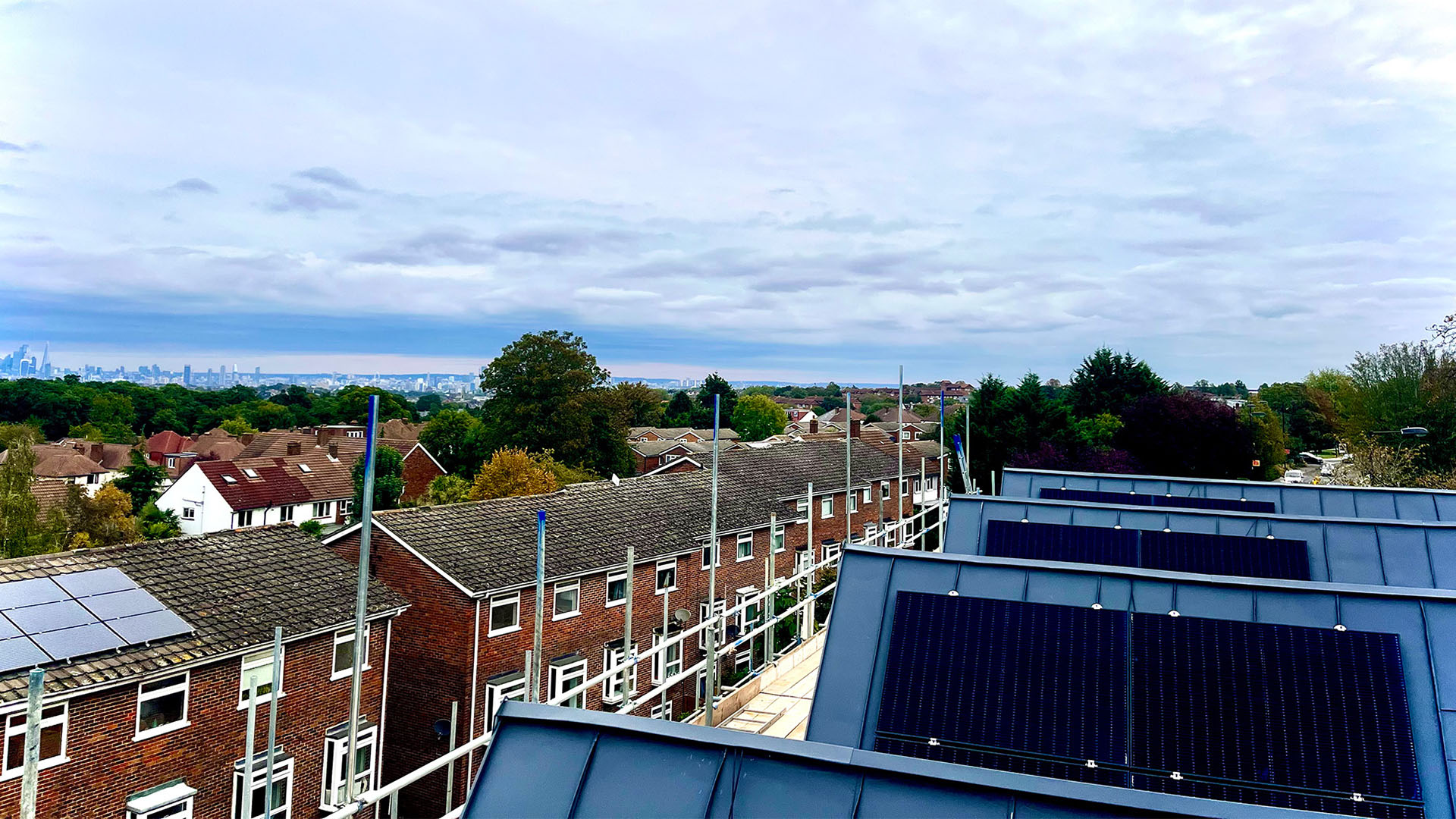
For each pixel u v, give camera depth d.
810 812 6.75
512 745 7.71
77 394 137.38
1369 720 8.95
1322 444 100.94
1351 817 6.36
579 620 31.08
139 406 148.00
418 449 77.44
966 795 6.69
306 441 94.31
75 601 20.33
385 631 25.83
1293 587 10.59
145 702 19.55
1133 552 16.69
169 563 23.45
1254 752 8.91
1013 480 26.30
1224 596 10.77
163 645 20.12
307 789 23.23
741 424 137.50
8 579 20.38
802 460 53.59
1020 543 17.39
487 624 27.94
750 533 40.97
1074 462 54.66
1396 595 10.21
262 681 22.11
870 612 11.70
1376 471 46.50
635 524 36.03
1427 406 52.25
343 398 142.62
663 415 136.50
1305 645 9.79
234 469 74.56
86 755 18.34
